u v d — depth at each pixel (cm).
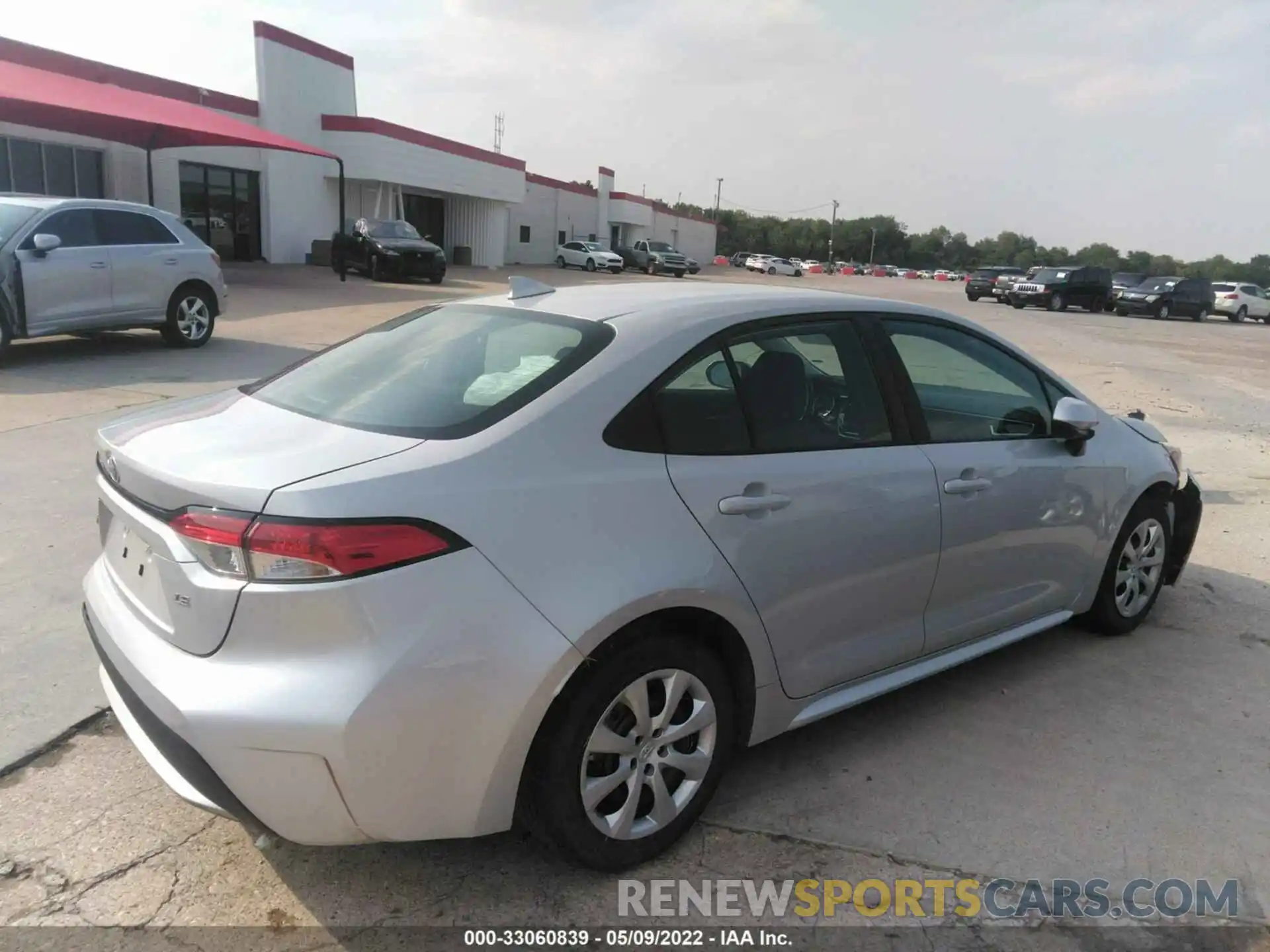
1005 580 360
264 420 265
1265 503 686
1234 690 384
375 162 3039
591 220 5284
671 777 270
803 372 302
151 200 2130
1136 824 292
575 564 232
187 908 242
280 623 208
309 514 208
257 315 1529
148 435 261
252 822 219
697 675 262
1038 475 361
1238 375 1570
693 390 272
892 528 306
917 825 288
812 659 296
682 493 256
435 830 225
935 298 3753
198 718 209
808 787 306
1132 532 420
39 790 288
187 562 219
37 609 408
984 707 364
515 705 222
